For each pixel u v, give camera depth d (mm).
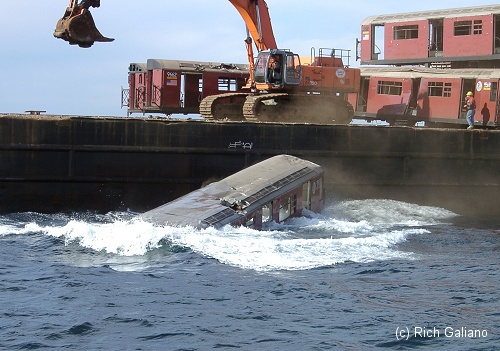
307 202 24688
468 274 18047
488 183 32969
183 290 15891
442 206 32500
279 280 16750
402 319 14172
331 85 38906
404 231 24594
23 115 27422
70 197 27875
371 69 44531
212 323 13758
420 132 31953
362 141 31156
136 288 16031
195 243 19734
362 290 16203
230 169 29500
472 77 38750
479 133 32719
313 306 14930
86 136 27891
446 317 14328
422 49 43719
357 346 12617
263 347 12531
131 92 46812
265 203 22719
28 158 27359
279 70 37438
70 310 14422
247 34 38594
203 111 38375
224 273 17250
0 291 15719
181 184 28953
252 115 36531
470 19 41125
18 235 21734
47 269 17625
